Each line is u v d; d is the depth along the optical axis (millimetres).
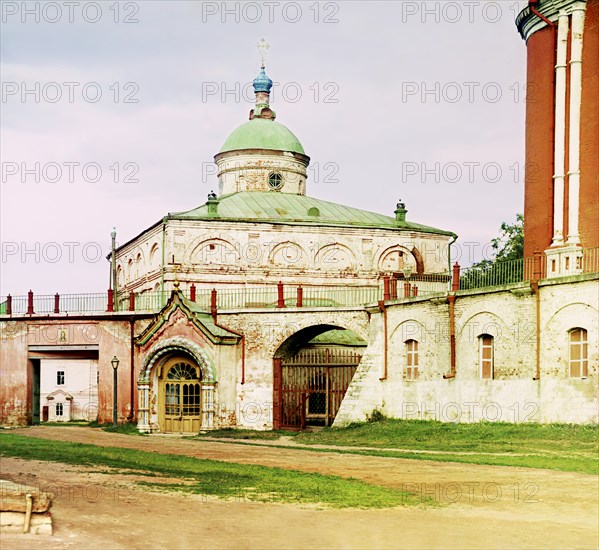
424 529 17844
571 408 34000
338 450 33562
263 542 16516
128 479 23219
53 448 31453
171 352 47406
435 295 40531
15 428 47781
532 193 41406
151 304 53062
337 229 57250
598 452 28875
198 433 45656
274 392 46656
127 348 50250
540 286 35594
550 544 16859
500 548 16500
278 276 55969
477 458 28906
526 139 42156
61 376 62625
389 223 59531
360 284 57250
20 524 16328
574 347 34375
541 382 35312
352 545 16453
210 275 55062
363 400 43906
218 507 19547
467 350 38844
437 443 34469
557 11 40562
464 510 19828
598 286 33188
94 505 19203
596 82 38938
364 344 52656
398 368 42719
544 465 26594
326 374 46906
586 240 38625
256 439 41344
